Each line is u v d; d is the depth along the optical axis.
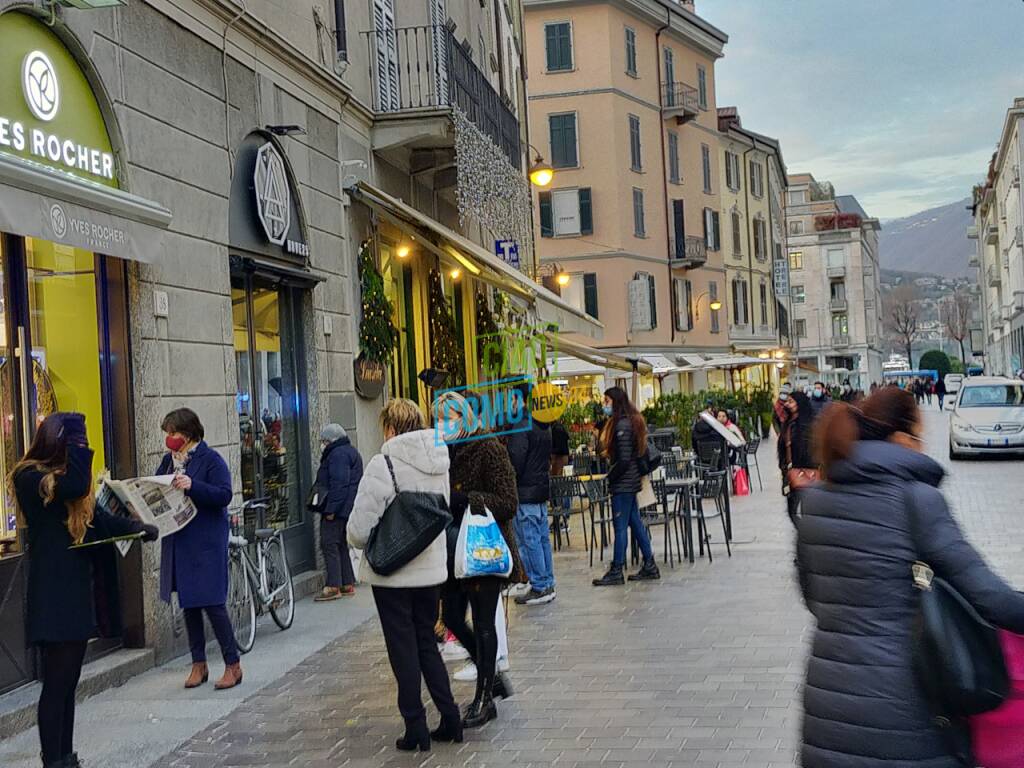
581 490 13.58
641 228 44.91
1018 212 64.44
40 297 7.76
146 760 6.12
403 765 5.85
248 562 9.17
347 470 11.26
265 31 11.19
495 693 6.91
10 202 6.26
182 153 9.50
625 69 44.31
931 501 3.35
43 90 7.59
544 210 43.62
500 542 6.62
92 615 5.61
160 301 8.89
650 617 9.43
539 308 14.84
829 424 3.55
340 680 7.82
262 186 11.10
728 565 12.11
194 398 9.41
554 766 5.66
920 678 3.21
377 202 14.30
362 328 14.16
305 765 5.94
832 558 3.41
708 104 51.97
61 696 5.56
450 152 16.86
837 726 3.29
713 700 6.70
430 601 6.28
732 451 20.69
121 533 5.75
